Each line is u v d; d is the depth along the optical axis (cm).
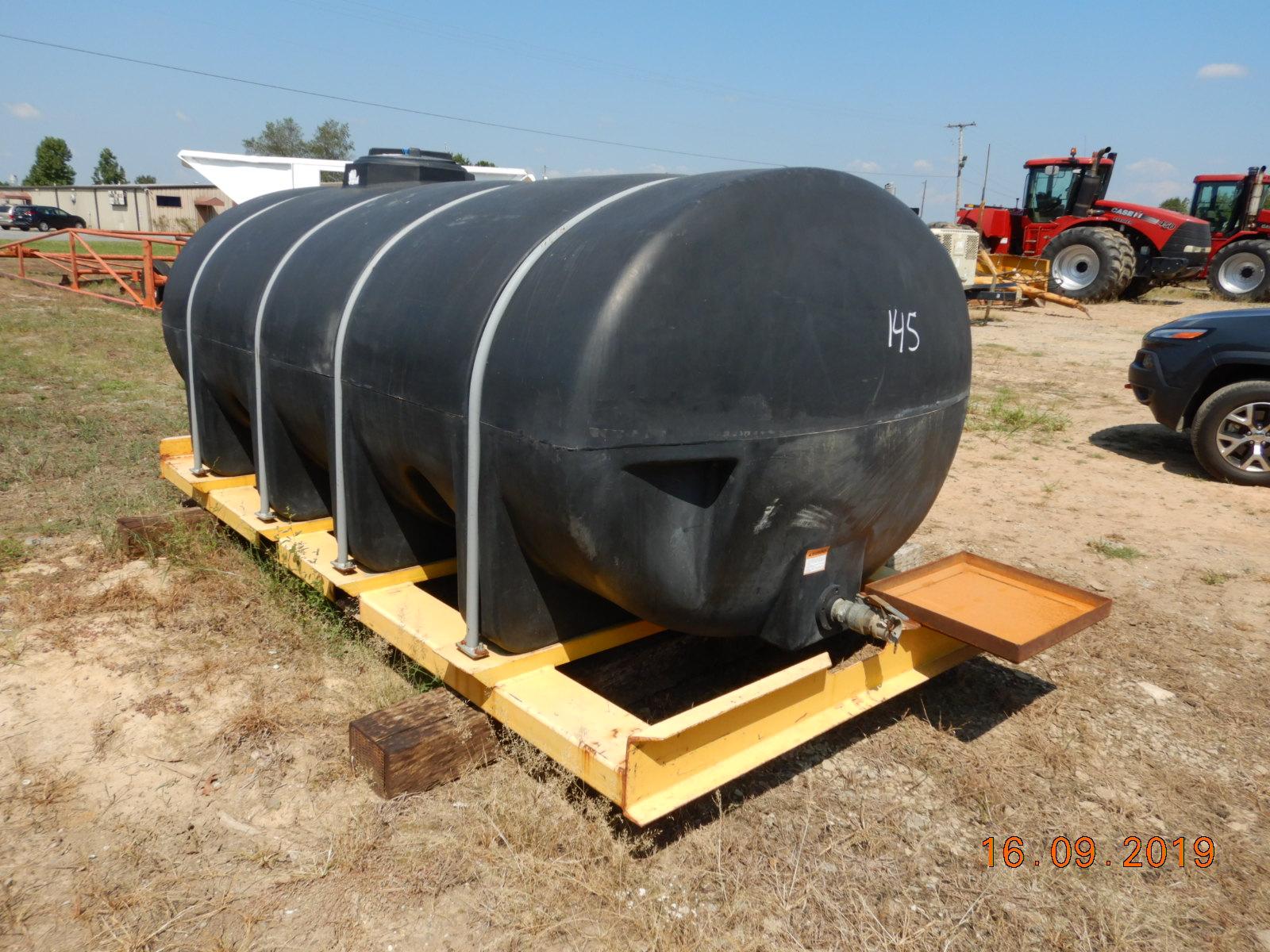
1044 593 330
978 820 273
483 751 278
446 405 263
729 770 246
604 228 247
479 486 258
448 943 217
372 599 319
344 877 236
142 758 283
